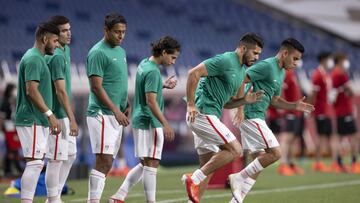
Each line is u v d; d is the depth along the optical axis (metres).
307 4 109.56
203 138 26.25
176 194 35.06
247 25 100.81
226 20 100.12
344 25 108.56
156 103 25.03
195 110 25.19
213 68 25.53
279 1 108.19
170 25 93.06
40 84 24.28
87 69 25.05
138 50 84.31
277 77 28.23
